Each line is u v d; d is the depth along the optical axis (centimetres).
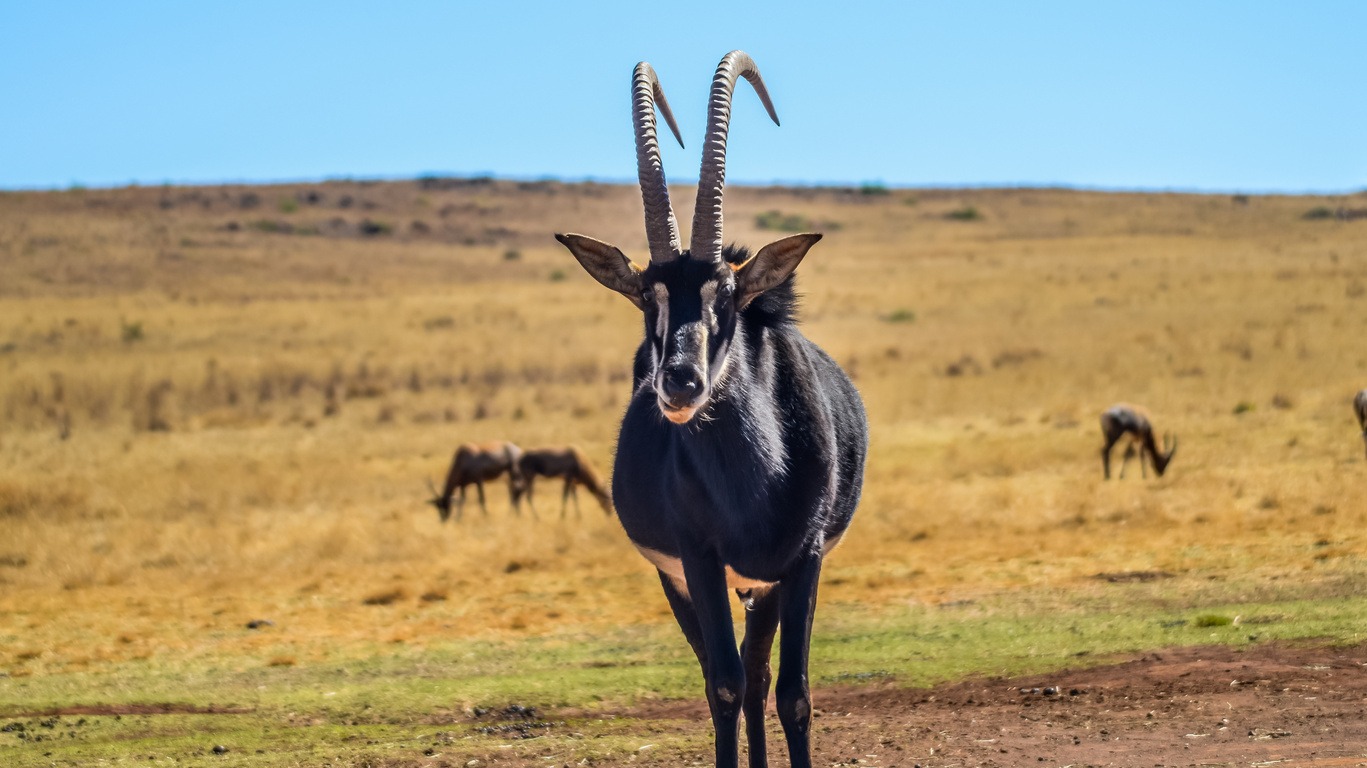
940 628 1494
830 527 824
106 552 2431
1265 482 2456
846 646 1420
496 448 2872
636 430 800
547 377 5250
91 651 1655
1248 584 1590
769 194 15312
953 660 1296
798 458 738
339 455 3728
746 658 808
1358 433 2998
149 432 4222
